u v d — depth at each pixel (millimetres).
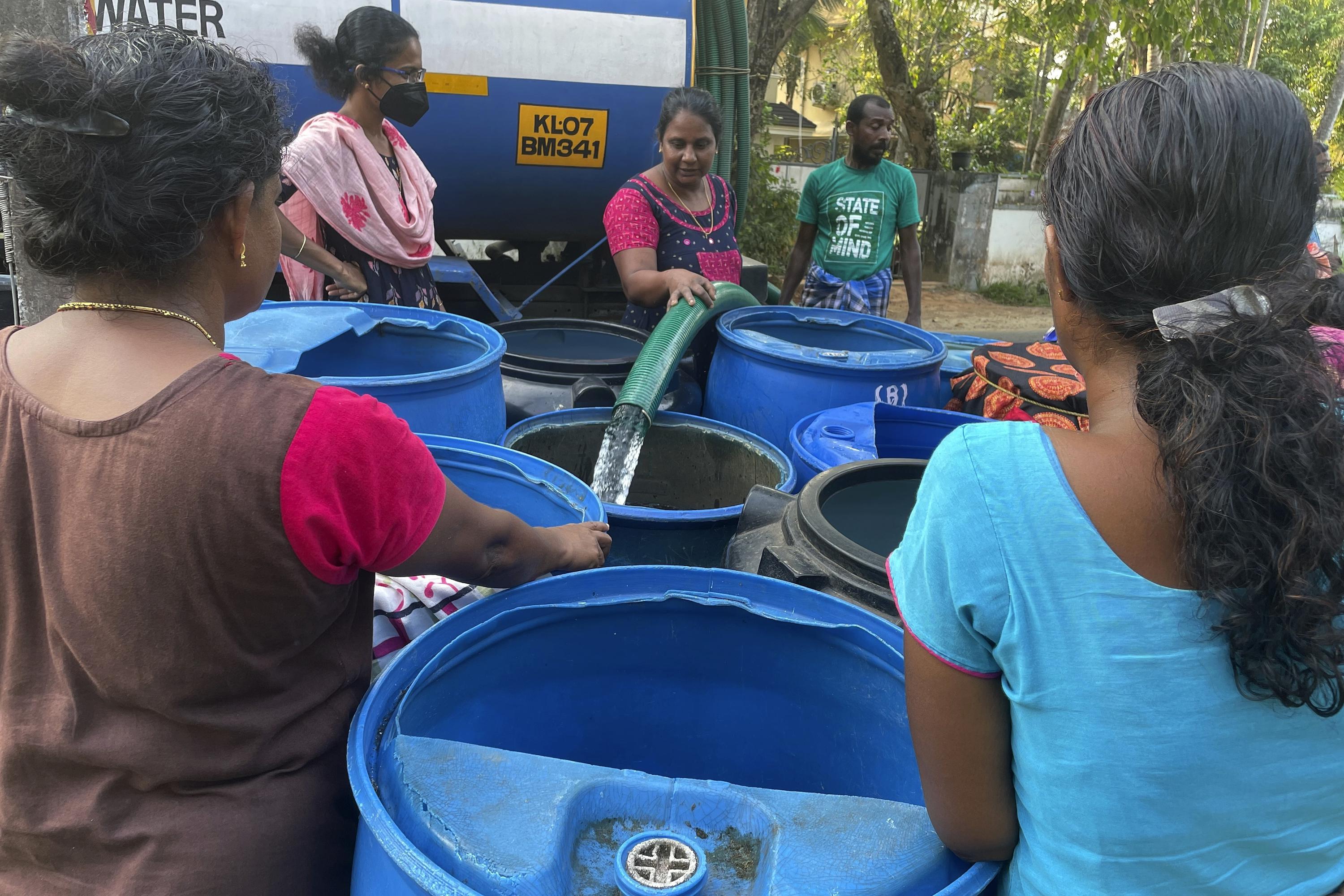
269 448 895
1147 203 741
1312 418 687
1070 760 797
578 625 1296
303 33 2719
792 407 2561
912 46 15125
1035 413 2396
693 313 2676
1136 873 814
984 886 916
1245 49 10250
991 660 831
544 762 1025
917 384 2650
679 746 1419
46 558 930
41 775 1000
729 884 936
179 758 975
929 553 825
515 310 4023
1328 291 723
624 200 3045
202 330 999
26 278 2289
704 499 2623
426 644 1146
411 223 2953
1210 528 704
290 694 1035
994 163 15688
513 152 4363
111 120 861
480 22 4113
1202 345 711
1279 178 729
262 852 1004
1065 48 11016
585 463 2596
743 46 4789
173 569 900
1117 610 765
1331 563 702
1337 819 837
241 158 946
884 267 4656
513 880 875
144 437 896
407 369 2467
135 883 963
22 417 939
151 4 3678
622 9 4324
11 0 2305
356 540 959
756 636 1327
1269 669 732
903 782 1208
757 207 10516
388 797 983
